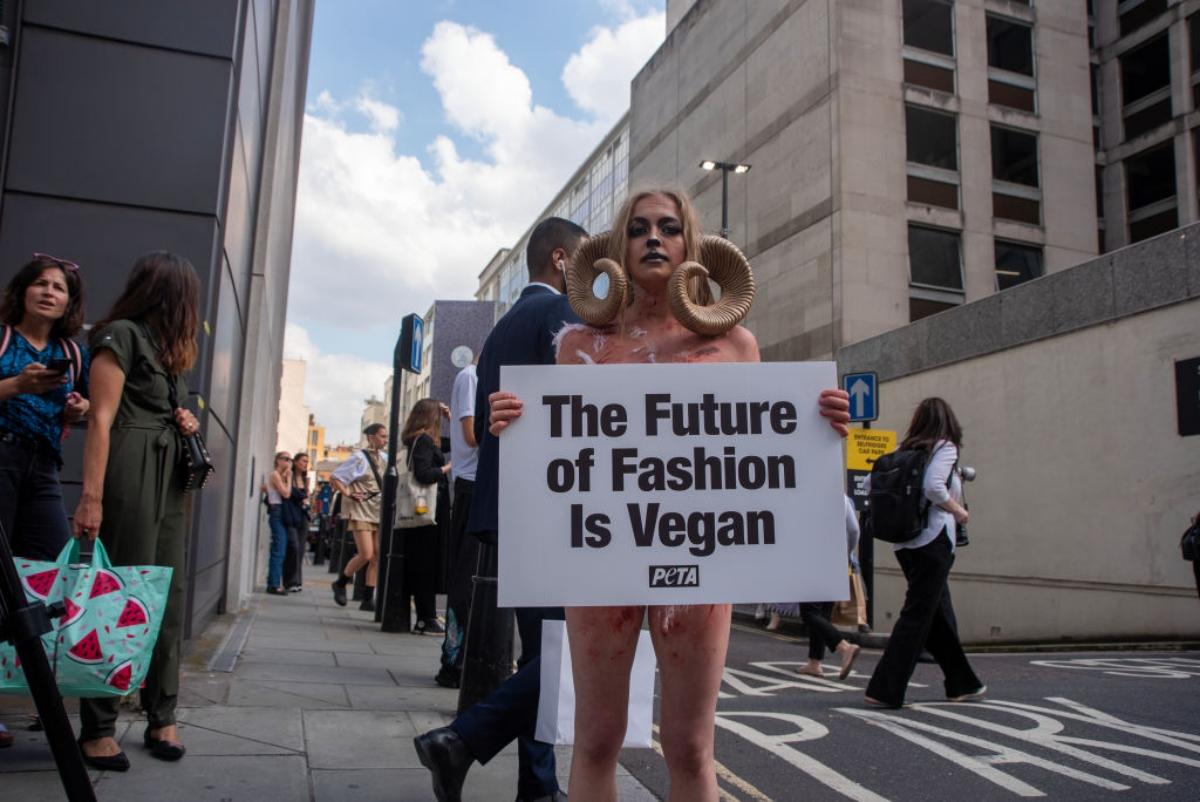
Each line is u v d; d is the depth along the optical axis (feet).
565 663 8.82
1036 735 14.79
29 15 16.10
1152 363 34.27
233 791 9.69
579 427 6.83
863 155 71.05
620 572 6.68
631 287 7.40
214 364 17.62
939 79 74.43
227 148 17.37
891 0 73.97
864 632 35.53
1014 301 41.32
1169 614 32.99
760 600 6.70
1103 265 36.65
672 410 6.89
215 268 16.79
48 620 6.34
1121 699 18.34
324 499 89.86
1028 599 39.47
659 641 6.83
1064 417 38.17
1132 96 84.33
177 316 11.24
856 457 37.91
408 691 15.74
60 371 9.98
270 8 26.53
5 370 10.84
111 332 10.61
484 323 32.53
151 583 10.00
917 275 71.36
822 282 71.72
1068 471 37.81
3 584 6.19
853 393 37.65
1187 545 29.35
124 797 9.24
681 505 6.79
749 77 85.20
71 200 15.93
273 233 37.17
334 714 13.44
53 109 16.06
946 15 75.66
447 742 8.97
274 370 54.54
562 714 8.74
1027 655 30.53
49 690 6.20
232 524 27.04
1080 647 33.65
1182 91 79.15
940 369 45.91
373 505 33.24
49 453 11.21
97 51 16.42
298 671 16.99
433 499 25.32
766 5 82.99
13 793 9.12
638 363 7.09
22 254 15.58
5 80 15.88
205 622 21.57
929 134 73.46
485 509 9.71
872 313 69.31
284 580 39.99
